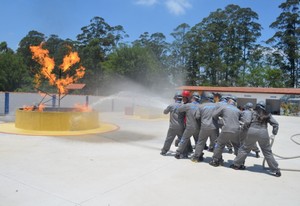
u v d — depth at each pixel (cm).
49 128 1073
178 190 488
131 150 793
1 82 4444
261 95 3203
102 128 1221
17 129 1105
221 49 5819
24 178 520
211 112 672
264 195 483
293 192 504
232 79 5544
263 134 601
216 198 460
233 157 764
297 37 5394
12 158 657
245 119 620
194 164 664
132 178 541
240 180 560
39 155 693
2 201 418
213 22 5909
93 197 443
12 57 4722
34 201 421
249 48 5875
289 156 821
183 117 730
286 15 5412
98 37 6244
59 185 490
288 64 5559
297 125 1841
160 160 688
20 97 1886
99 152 750
